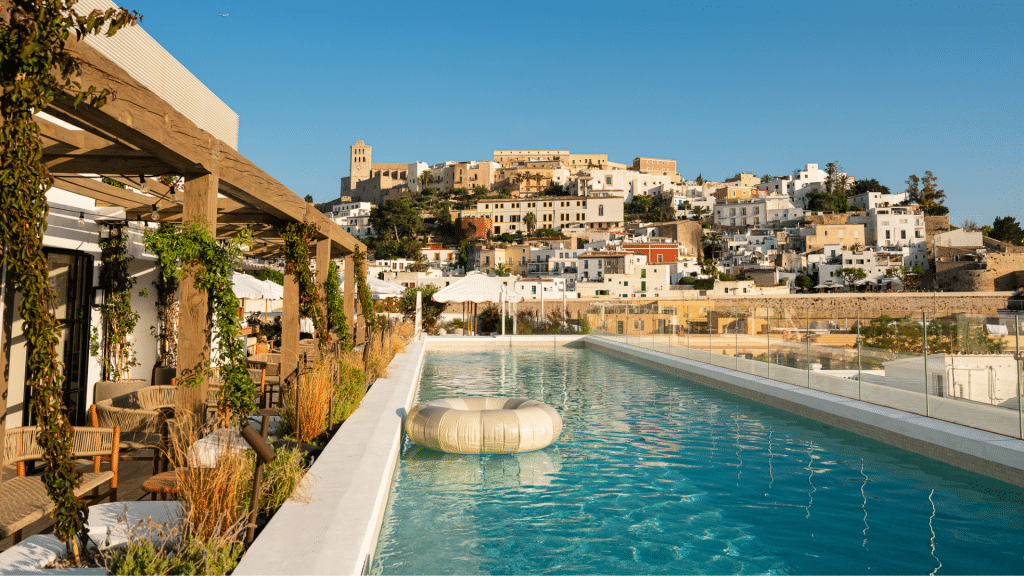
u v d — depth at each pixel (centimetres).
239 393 552
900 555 508
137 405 656
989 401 772
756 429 1001
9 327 322
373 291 2438
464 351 2456
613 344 2272
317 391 724
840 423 1001
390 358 1580
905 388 921
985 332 775
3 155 304
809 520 590
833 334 1096
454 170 15100
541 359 2153
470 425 823
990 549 519
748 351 1407
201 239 523
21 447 452
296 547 395
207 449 487
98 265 836
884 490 681
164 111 437
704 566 488
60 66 325
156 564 353
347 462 605
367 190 16150
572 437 948
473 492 678
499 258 9300
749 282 7812
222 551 379
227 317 552
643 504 638
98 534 396
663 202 13575
